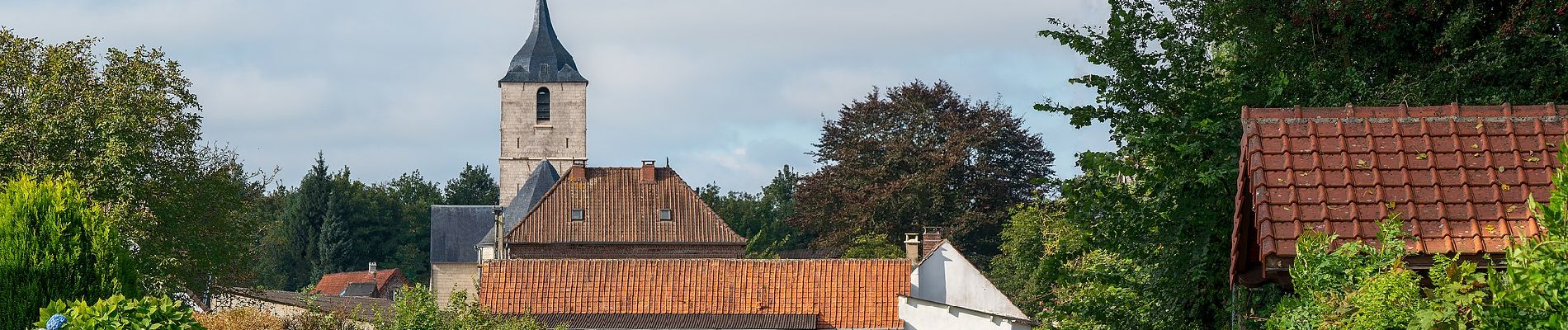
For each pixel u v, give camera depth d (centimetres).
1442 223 1252
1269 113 1405
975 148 7644
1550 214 949
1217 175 1730
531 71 11769
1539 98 1980
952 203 7525
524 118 11750
